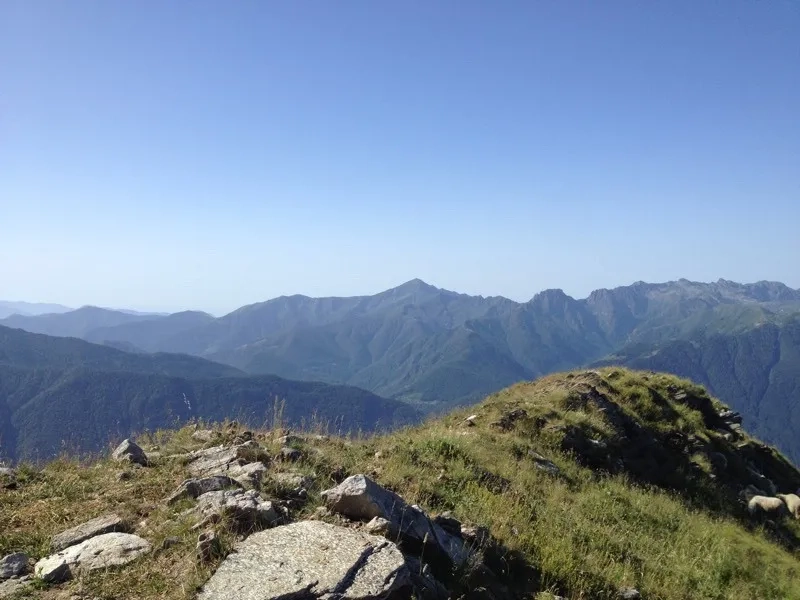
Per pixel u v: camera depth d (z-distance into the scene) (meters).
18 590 5.86
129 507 7.90
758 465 21.50
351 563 5.88
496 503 10.06
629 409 20.31
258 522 6.92
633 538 11.23
